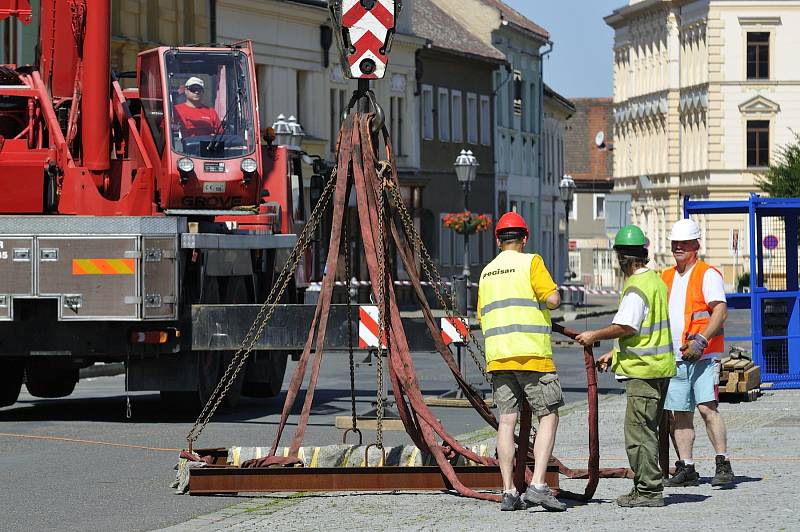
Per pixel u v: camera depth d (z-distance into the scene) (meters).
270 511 13.13
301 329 20.44
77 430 19.95
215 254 21.52
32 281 20.22
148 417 21.80
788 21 105.81
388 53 14.58
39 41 22.14
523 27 87.69
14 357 21.59
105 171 21.98
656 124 119.50
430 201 72.12
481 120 79.56
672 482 14.47
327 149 59.59
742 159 106.62
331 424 20.95
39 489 14.80
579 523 12.26
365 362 34.16
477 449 14.56
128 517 13.12
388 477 13.85
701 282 14.71
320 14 58.28
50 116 21.75
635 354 13.26
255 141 22.94
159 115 22.56
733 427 19.80
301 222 28.59
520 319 13.06
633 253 13.45
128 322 20.47
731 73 106.50
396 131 68.69
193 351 20.91
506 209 84.44
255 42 54.34
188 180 22.50
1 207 21.56
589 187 148.25
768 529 11.78
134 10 46.03
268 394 24.77
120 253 20.16
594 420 13.40
